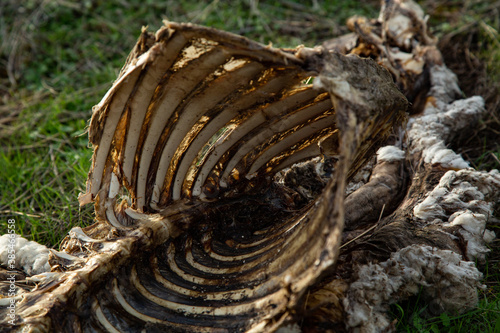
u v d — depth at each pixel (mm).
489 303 1922
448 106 2906
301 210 2021
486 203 2102
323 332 1602
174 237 1897
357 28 3305
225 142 1929
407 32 3160
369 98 1528
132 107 1686
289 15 4664
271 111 1812
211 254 1936
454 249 1906
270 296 1557
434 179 2273
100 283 1671
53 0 4750
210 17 4594
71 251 1837
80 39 4492
